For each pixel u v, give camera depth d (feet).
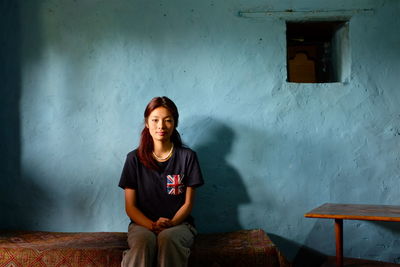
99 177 9.21
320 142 9.07
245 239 8.04
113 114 9.23
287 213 9.05
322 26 9.64
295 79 10.18
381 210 7.50
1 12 9.44
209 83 9.17
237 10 9.20
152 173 7.70
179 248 6.56
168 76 9.20
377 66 9.07
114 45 9.28
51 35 9.34
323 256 8.98
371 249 8.96
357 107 9.06
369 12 9.09
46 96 9.31
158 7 9.27
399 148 8.98
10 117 9.36
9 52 9.38
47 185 9.27
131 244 6.54
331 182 9.04
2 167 9.34
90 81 9.29
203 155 9.14
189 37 9.22
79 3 9.33
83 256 7.03
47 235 8.59
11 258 7.03
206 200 9.09
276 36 9.16
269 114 9.11
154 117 7.57
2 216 9.33
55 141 9.28
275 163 9.09
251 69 9.16
